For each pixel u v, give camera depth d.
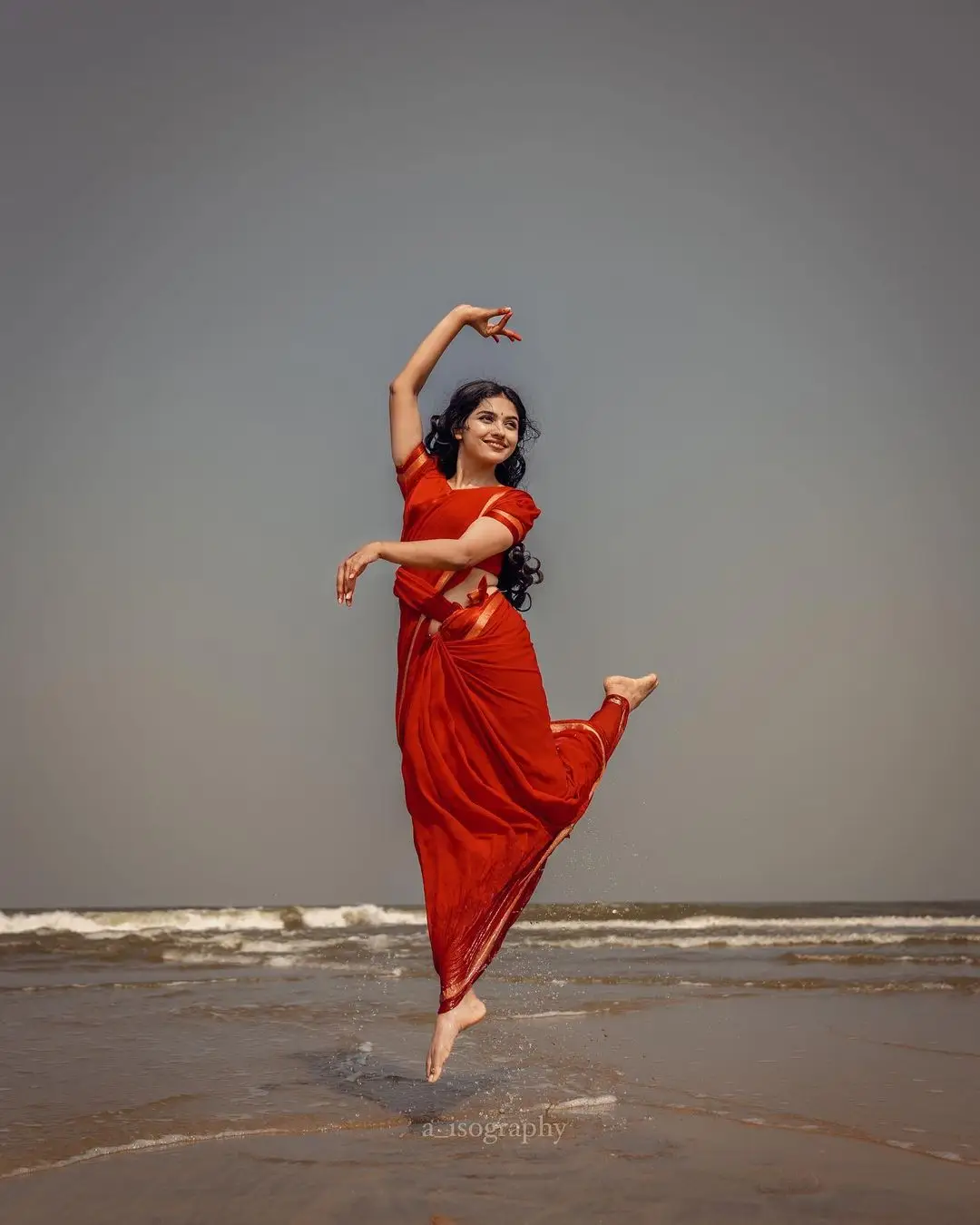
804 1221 2.63
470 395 4.04
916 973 9.53
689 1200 2.78
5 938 15.00
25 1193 2.82
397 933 17.84
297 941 14.55
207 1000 7.07
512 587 4.24
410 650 3.78
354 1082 4.30
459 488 3.96
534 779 3.65
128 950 12.56
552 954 12.20
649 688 4.27
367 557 3.47
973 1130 3.64
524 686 3.68
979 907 33.66
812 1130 3.59
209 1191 2.84
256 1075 4.44
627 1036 5.54
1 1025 5.87
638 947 13.71
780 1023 6.14
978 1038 5.68
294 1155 3.21
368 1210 2.70
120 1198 2.79
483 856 3.55
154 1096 4.01
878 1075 4.59
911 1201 2.81
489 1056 4.91
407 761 3.71
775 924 23.92
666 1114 3.78
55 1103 3.87
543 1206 2.73
